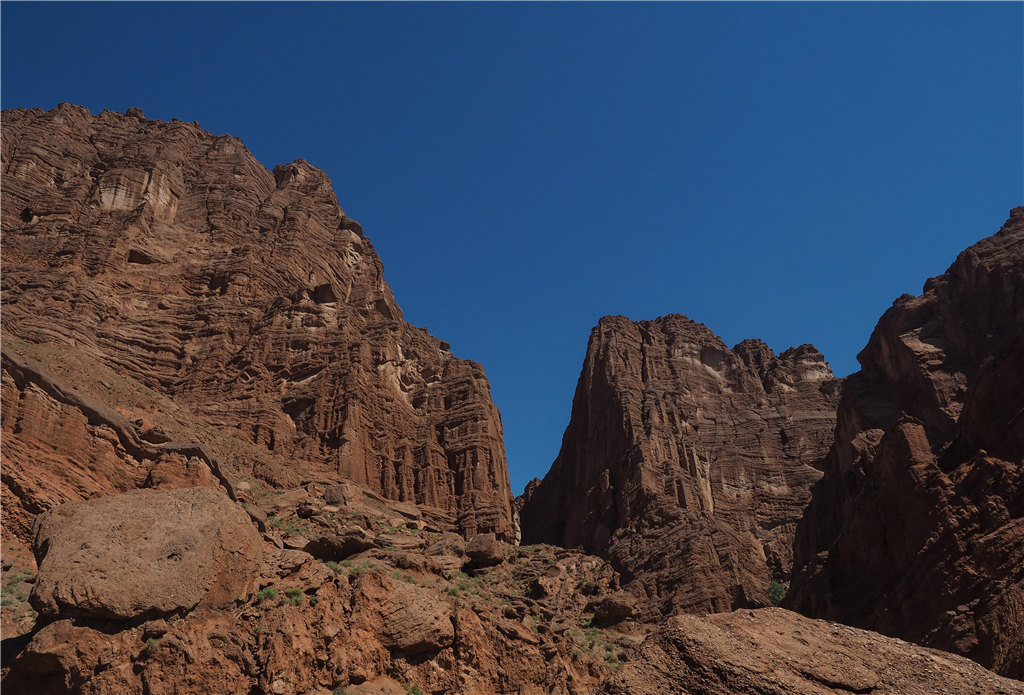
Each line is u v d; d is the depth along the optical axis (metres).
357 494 59.41
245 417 70.44
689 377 152.12
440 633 32.41
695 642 13.61
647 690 13.00
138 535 25.25
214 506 27.08
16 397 39.62
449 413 86.31
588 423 146.88
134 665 23.12
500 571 58.66
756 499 131.88
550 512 147.00
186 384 72.31
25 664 22.28
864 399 101.19
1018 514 36.94
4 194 86.75
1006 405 41.56
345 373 76.94
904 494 44.94
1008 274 94.00
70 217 86.44
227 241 96.25
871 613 44.22
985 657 31.55
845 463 96.88
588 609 56.72
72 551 23.88
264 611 27.19
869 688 13.12
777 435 144.50
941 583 38.56
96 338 70.88
